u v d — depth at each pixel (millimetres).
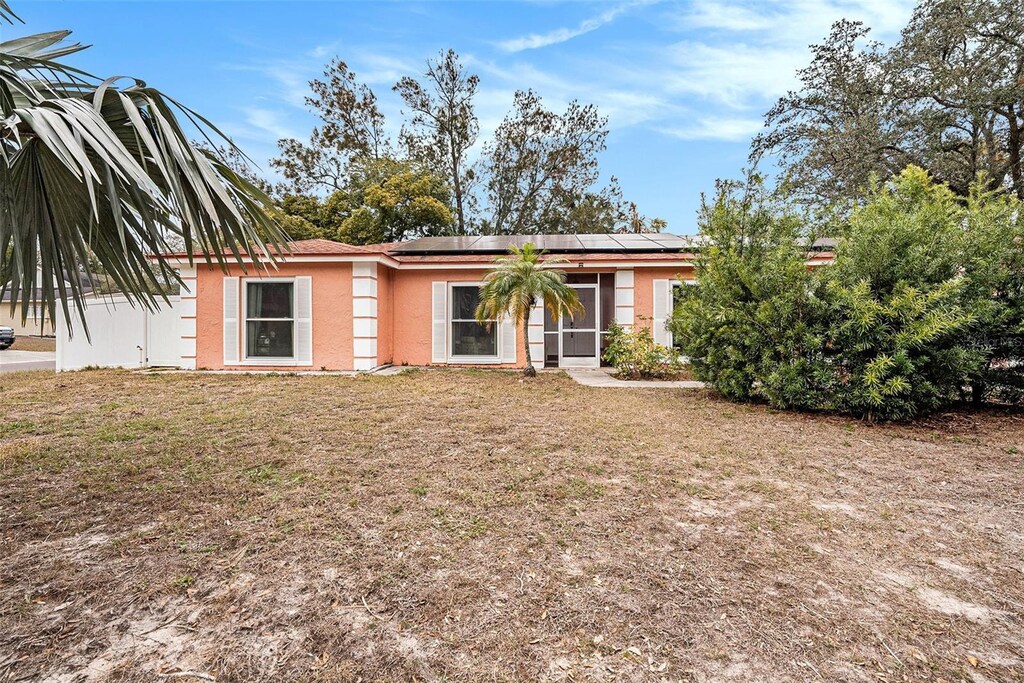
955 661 1827
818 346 6137
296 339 10234
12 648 1845
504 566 2518
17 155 2680
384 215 21156
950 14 15719
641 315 11156
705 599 2229
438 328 11320
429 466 4129
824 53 19484
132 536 2795
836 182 18344
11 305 2822
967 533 2957
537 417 5965
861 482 3850
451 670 1771
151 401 6699
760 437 5176
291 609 2129
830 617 2094
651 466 4180
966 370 5758
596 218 26562
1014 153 16375
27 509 3152
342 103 24734
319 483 3686
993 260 5898
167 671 1740
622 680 1716
